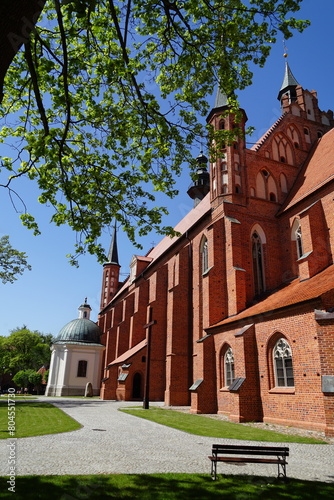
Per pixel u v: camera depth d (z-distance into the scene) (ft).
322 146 92.99
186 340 97.55
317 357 48.83
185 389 92.58
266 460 24.94
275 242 86.79
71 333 170.50
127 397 108.68
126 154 38.93
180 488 22.00
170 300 101.40
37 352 247.50
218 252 83.87
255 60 35.27
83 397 142.51
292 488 22.62
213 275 81.56
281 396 54.60
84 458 29.66
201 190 154.30
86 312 211.00
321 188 72.84
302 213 71.00
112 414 67.87
